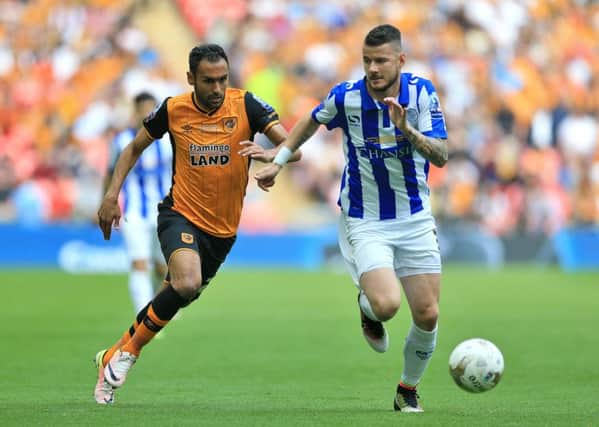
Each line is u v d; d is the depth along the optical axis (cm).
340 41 9575
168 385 2817
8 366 3181
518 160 9006
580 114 9525
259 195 8656
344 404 2442
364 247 2291
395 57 2205
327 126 2350
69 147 8631
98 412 2197
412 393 2305
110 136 8656
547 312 5112
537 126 9350
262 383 2872
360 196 2334
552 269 8306
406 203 2309
